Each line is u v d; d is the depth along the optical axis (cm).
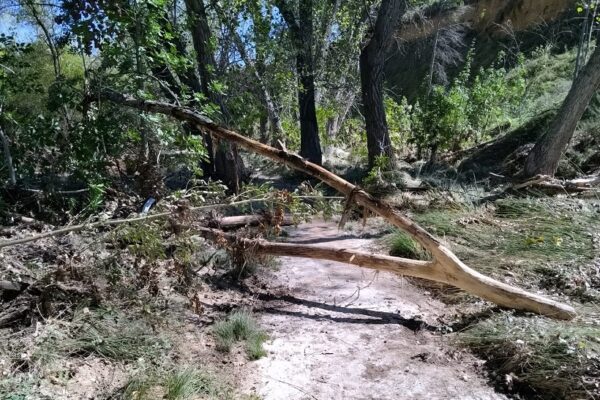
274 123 1250
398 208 751
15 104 702
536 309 395
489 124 1373
